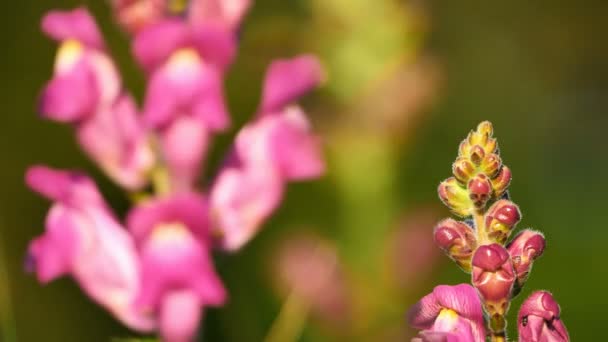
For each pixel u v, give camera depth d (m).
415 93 0.83
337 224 0.84
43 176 0.70
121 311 0.69
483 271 0.50
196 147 0.70
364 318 0.82
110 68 0.71
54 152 1.08
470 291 0.50
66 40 0.71
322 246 0.83
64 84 0.70
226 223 0.71
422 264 0.83
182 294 0.68
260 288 0.85
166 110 0.69
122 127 0.71
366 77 0.83
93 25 0.71
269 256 0.85
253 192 0.71
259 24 0.98
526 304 0.51
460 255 0.50
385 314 0.82
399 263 0.83
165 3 0.70
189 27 0.70
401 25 0.83
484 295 0.50
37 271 0.70
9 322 0.67
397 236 0.83
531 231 0.51
